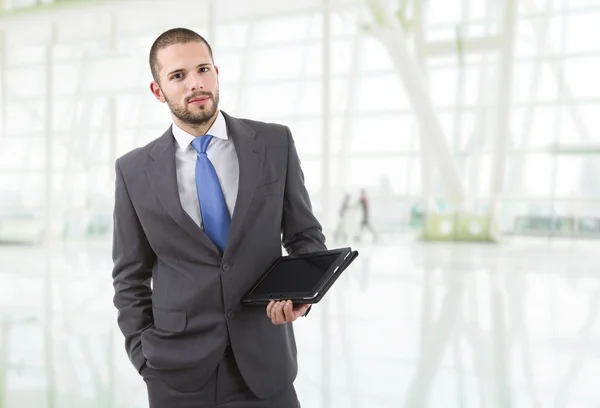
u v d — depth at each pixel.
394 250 11.91
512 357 4.05
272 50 16.97
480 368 3.81
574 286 7.02
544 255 10.73
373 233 14.91
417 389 3.43
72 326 5.21
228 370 1.59
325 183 15.62
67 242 16.80
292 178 1.74
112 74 18.28
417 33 14.52
